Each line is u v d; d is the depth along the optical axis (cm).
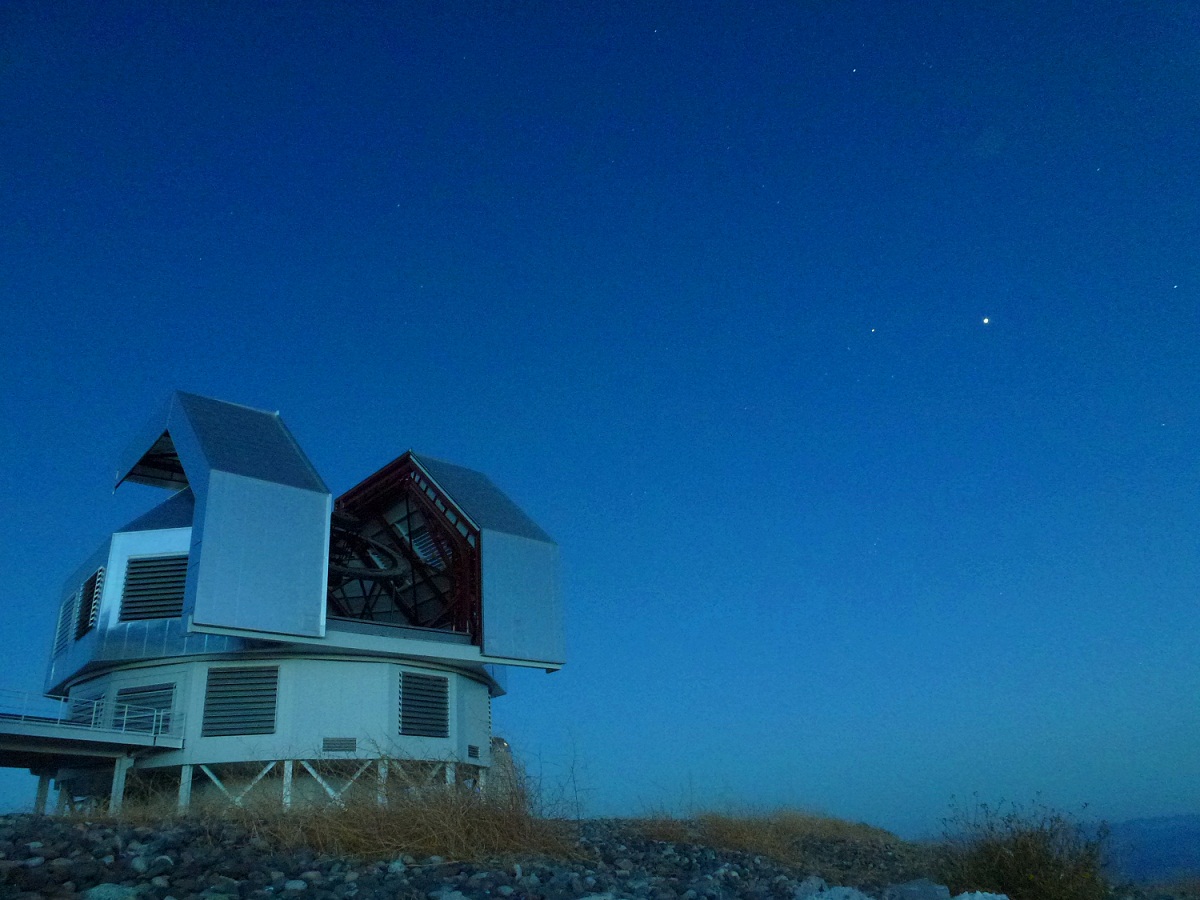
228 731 3175
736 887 1350
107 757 3072
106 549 3472
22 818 1285
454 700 3600
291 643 3219
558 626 3828
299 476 3409
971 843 1543
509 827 1286
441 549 4062
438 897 928
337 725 3272
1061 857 1466
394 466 4291
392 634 3428
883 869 1980
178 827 1241
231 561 3069
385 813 1226
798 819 3077
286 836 1170
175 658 3269
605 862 1416
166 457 4034
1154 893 1695
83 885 880
